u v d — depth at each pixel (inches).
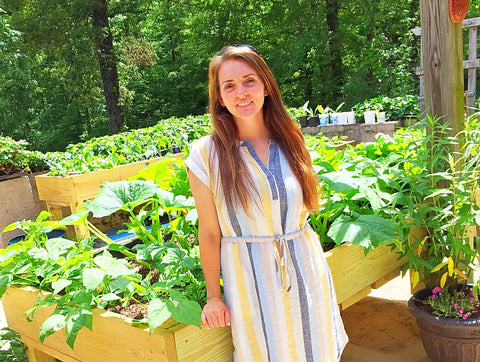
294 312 66.7
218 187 65.7
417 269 106.7
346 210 102.7
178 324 68.7
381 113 295.3
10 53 555.8
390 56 645.3
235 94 65.4
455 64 105.0
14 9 601.0
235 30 700.7
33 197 245.8
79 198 197.6
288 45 676.1
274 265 66.2
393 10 627.8
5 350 112.5
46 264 86.7
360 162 126.5
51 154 257.1
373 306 137.9
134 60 713.6
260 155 68.5
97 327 77.1
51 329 70.2
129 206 91.0
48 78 896.3
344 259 94.8
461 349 93.3
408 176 107.0
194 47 757.3
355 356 113.0
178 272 80.4
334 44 651.5
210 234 68.0
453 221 100.5
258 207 65.2
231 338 74.4
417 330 119.1
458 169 108.3
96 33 603.2
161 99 947.3
